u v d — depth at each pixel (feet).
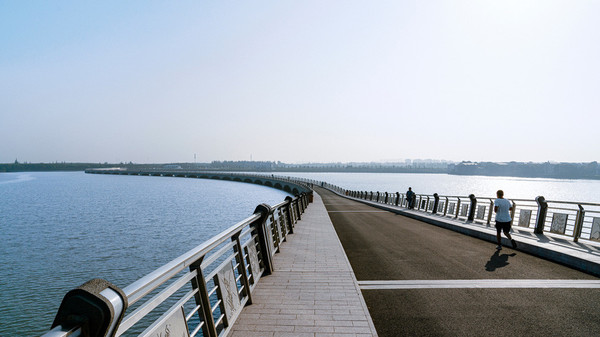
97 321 5.99
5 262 108.17
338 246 36.47
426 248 36.11
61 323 6.00
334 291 21.22
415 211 82.12
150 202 295.89
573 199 379.96
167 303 68.85
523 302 19.39
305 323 16.38
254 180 583.17
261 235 24.90
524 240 36.22
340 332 15.43
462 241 40.81
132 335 57.47
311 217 67.82
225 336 14.55
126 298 6.77
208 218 203.92
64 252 121.19
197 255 11.66
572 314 17.65
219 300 14.49
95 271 99.14
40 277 94.12
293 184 318.24
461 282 23.31
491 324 16.47
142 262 108.06
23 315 70.64
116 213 227.20
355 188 519.19
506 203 35.78
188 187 529.86
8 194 387.96
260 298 19.89
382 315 17.58
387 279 24.14
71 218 206.18
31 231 164.14
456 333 15.53
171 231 161.17
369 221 64.23
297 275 24.89
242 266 18.79
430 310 18.25
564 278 24.23
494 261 29.84
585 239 33.94
